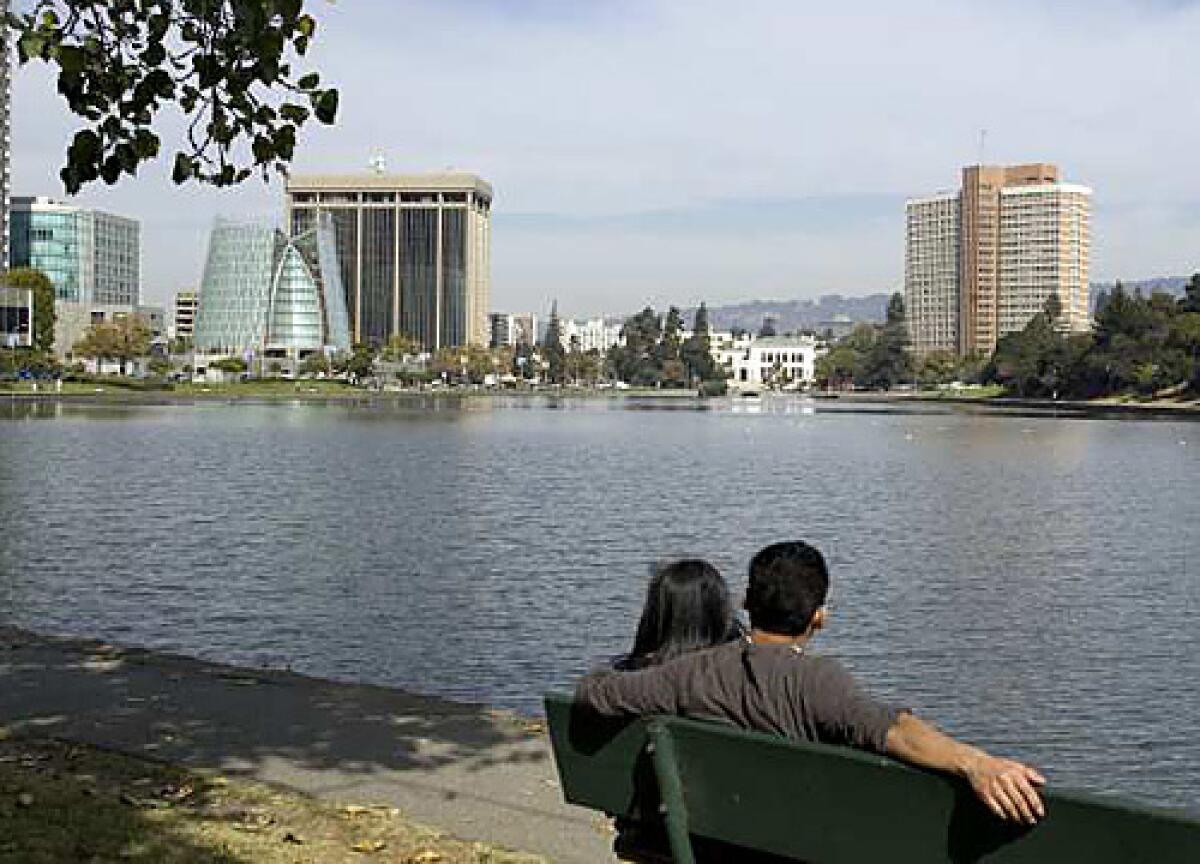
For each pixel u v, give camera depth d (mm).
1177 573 31953
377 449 79875
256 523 39469
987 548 36938
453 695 18594
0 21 8539
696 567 5652
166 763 9516
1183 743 17141
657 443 93812
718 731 4836
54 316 183375
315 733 10414
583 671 20156
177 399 173250
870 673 20844
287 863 7434
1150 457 81625
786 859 4910
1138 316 178250
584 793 5480
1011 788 4082
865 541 38438
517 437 98812
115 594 26359
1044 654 22172
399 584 28078
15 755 9648
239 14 8602
